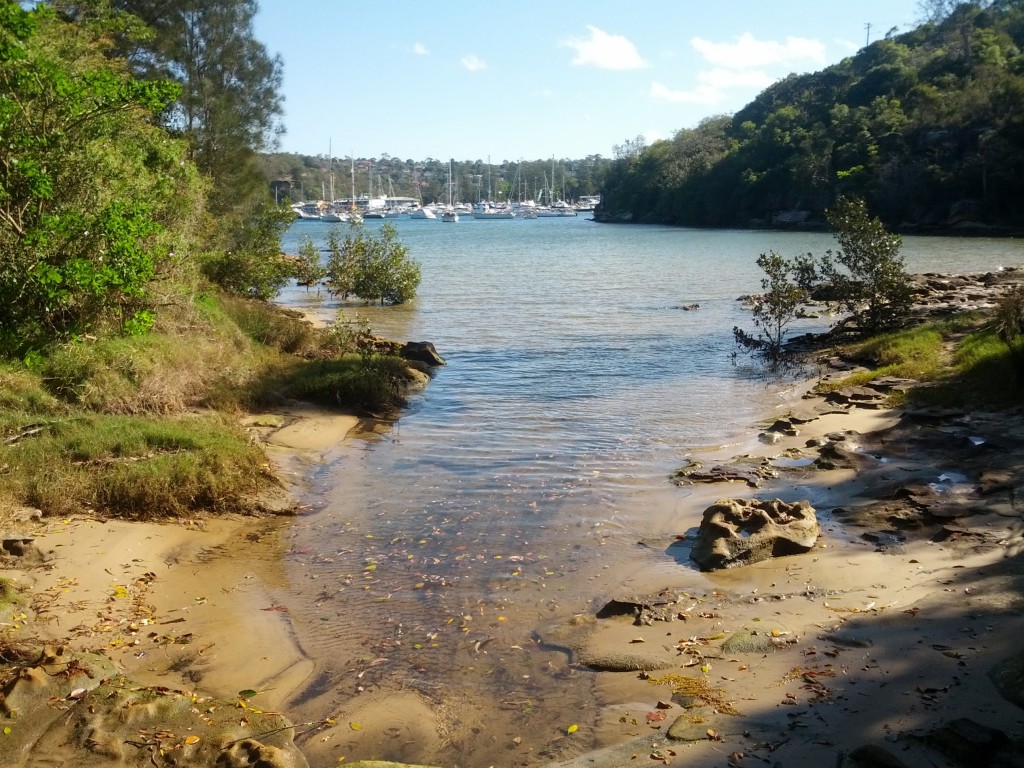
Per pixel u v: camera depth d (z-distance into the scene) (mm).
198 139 29484
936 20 124375
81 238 11922
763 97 135875
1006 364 12461
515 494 9523
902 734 4438
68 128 12422
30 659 5719
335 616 6648
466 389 15383
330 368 14883
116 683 5426
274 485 9711
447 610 6719
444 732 5070
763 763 4359
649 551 7824
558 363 17750
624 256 54531
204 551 7988
